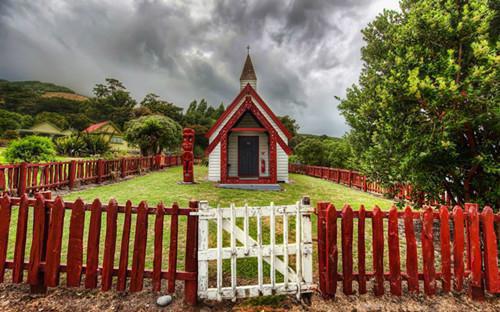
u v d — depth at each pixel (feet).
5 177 20.84
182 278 8.43
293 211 9.11
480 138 12.91
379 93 14.39
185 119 140.56
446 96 10.41
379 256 8.89
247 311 8.20
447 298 9.05
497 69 10.00
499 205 12.57
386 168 14.98
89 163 31.76
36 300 8.45
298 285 8.84
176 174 46.60
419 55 12.94
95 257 8.55
